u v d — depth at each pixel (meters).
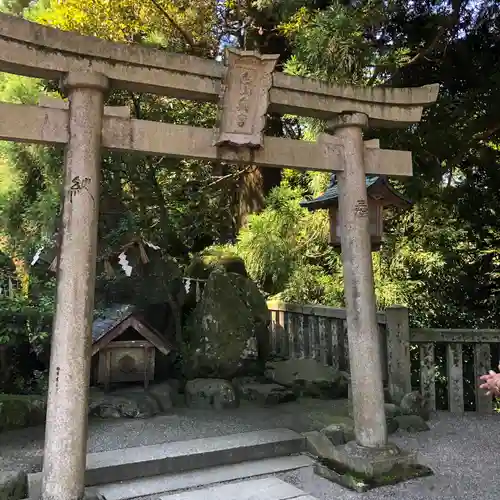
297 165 3.74
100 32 7.01
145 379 5.21
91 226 3.05
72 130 3.09
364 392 3.66
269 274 7.72
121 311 5.30
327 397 5.68
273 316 7.52
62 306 2.95
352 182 3.82
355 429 3.71
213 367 5.79
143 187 8.10
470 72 6.69
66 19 6.79
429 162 6.50
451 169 6.87
